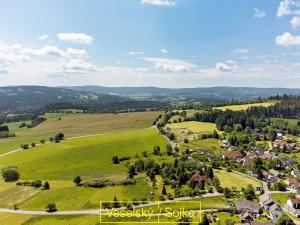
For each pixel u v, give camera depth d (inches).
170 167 7352.4
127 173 7667.3
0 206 5713.6
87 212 5315.0
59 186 6702.8
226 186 6550.2
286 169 7844.5
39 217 5157.5
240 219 4783.5
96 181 6766.7
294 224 4520.2
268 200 5447.8
